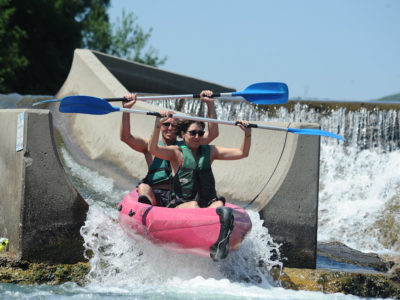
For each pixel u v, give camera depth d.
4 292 18.19
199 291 19.19
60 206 21.03
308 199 22.80
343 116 40.69
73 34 111.56
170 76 61.94
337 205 36.88
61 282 20.08
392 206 35.62
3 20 96.38
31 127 20.77
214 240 19.31
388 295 22.11
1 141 23.11
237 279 21.31
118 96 36.16
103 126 37.50
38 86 107.94
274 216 22.62
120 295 18.36
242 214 20.53
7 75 97.69
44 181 20.83
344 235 34.09
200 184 21.56
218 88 67.19
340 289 21.59
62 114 44.28
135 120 34.22
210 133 23.34
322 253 27.23
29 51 105.44
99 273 20.70
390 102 40.19
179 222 19.50
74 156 37.09
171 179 22.73
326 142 41.00
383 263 25.89
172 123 22.36
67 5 112.81
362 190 37.78
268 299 18.62
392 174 37.78
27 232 20.42
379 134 39.75
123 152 34.25
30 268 20.31
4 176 22.42
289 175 22.81
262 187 24.56
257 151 26.55
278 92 24.19
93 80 41.19
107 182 32.00
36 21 105.88
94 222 21.66
